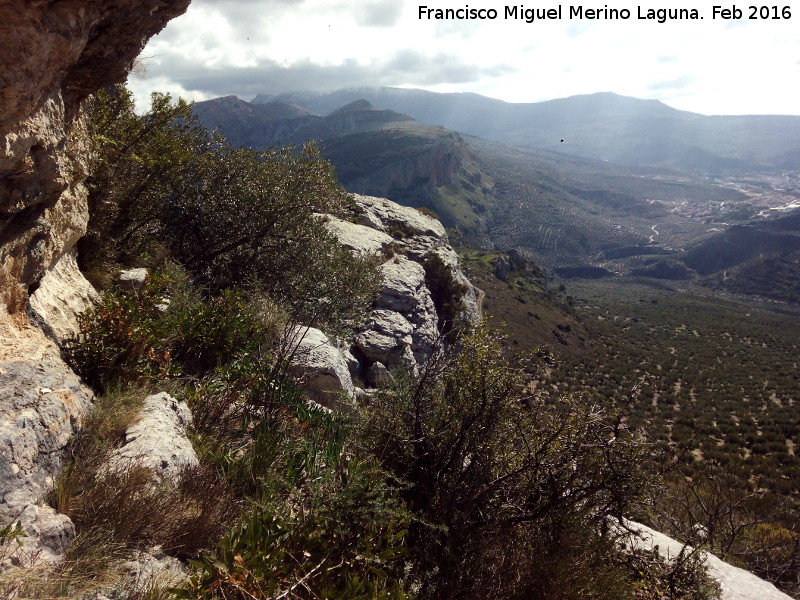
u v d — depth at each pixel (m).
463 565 3.39
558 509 3.59
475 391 3.96
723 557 5.70
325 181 11.47
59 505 2.75
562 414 3.75
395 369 4.74
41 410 3.03
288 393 5.24
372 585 2.51
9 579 2.15
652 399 50.28
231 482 3.74
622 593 3.46
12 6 2.90
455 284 19.45
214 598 2.26
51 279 4.86
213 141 10.84
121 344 4.44
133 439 3.52
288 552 2.51
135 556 2.71
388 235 19.00
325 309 10.57
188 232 10.95
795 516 7.64
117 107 8.46
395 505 3.15
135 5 4.14
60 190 4.28
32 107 3.43
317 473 3.89
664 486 3.75
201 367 5.77
